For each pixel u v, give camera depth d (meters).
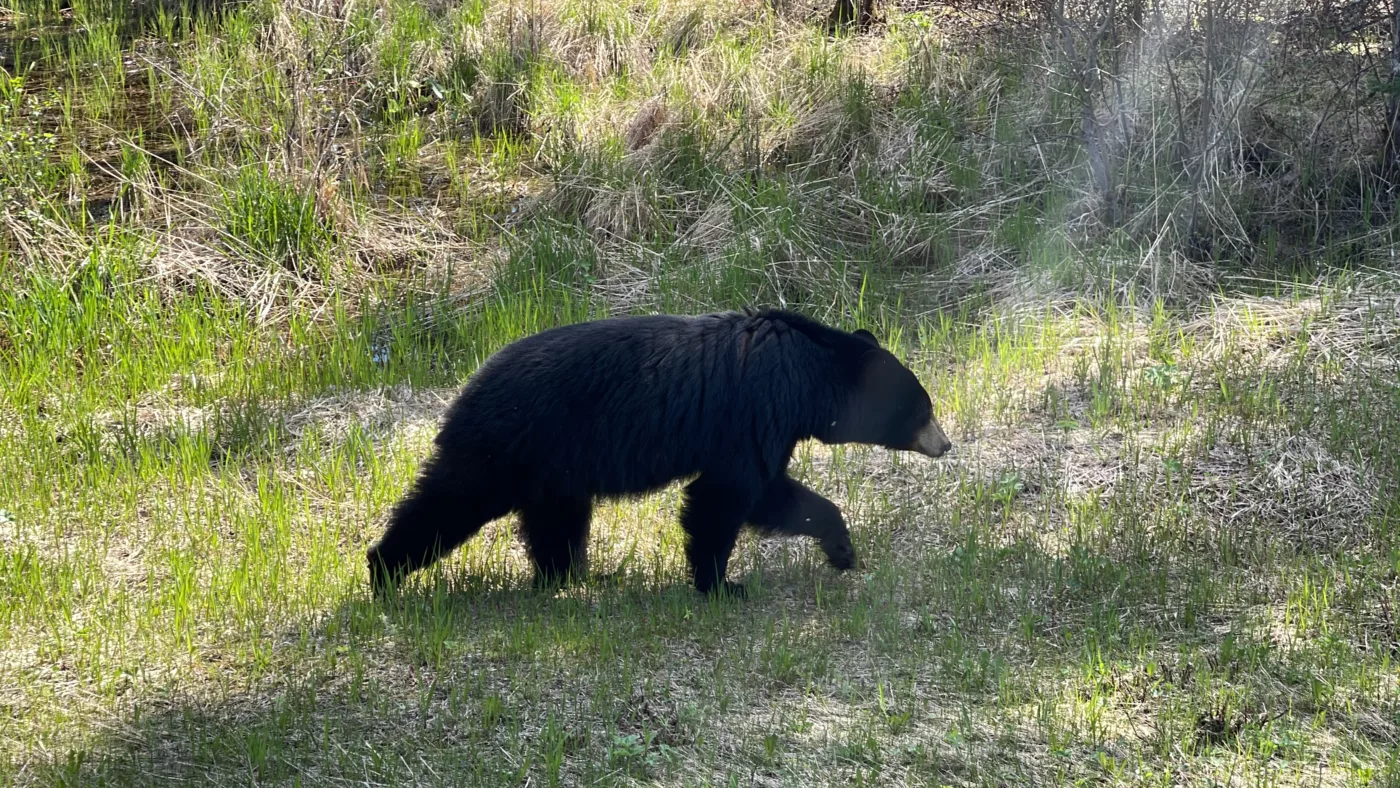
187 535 10.85
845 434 10.23
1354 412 11.98
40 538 10.81
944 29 19.16
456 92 19.19
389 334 14.82
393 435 12.73
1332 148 15.95
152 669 8.78
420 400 13.46
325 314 15.31
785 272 15.48
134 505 11.32
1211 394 12.60
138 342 14.38
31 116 18.14
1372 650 9.03
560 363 9.38
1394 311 13.52
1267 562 10.17
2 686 8.51
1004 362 13.58
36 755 7.73
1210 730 8.12
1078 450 12.09
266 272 15.68
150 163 17.69
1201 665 8.80
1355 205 15.53
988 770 7.66
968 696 8.52
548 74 19.47
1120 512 10.98
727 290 15.16
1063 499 11.34
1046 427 12.52
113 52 20.28
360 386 13.69
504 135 18.31
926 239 15.93
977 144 17.11
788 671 8.70
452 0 21.20
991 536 10.84
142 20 21.33
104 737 7.93
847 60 19.16
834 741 7.95
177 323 14.69
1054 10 16.70
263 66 19.36
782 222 15.85
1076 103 16.59
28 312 14.36
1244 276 14.60
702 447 9.55
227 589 9.76
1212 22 15.16
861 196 16.59
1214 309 13.96
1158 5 16.22
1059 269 14.99
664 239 16.44
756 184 17.12
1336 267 14.51
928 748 7.90
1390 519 10.62
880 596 9.85
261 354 14.34
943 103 17.75
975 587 9.80
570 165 17.30
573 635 9.15
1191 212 15.07
